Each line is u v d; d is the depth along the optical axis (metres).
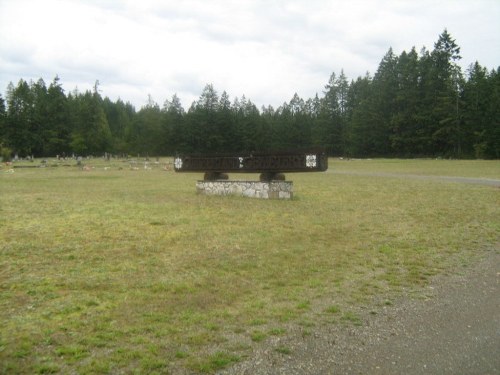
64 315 4.56
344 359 3.74
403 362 3.69
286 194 14.47
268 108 102.62
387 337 4.18
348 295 5.35
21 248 7.35
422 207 12.69
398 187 19.36
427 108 63.31
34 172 35.25
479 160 51.94
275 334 4.21
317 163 13.44
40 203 13.38
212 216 10.81
